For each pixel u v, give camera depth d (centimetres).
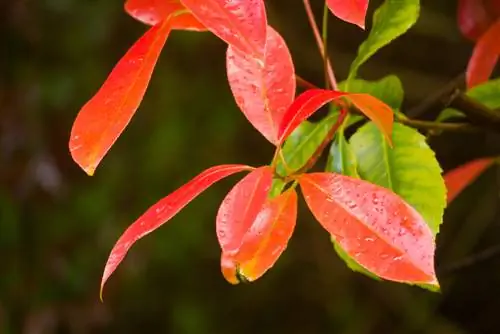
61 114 236
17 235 231
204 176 92
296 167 103
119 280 239
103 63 243
